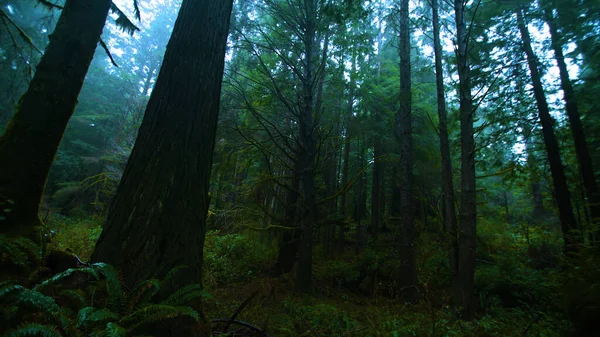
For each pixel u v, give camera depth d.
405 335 3.98
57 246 3.53
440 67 7.52
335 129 10.59
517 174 11.98
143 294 2.30
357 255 12.00
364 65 10.10
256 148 9.27
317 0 8.16
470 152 5.89
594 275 4.09
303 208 7.80
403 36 9.24
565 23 7.69
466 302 5.36
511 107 10.46
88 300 2.23
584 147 9.17
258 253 10.21
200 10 3.36
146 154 2.81
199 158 2.99
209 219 12.13
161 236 2.58
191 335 2.45
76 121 18.48
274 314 4.94
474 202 5.76
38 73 3.70
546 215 14.20
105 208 14.73
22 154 3.40
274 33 8.93
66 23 3.93
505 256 9.42
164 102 2.97
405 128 8.75
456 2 6.49
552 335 4.30
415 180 13.80
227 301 5.54
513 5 8.60
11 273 2.39
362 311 6.03
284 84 8.80
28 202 3.37
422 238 12.40
